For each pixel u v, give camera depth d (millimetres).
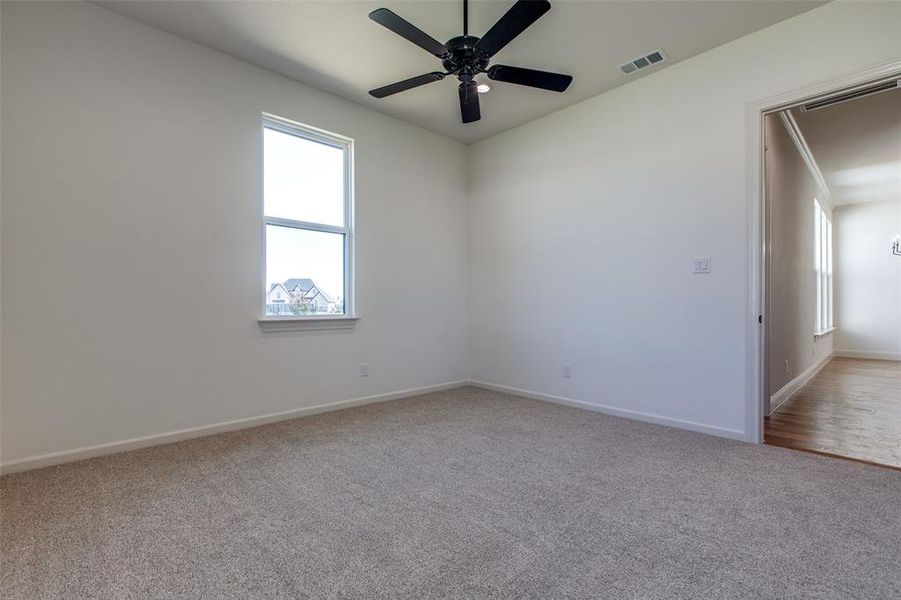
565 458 2600
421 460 2574
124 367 2713
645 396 3418
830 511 1938
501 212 4582
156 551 1639
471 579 1473
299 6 2621
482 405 3959
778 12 2643
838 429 3199
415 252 4426
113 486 2203
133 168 2754
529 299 4305
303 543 1694
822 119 4008
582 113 3846
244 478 2307
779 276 3971
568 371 3959
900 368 6406
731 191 2969
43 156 2459
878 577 1479
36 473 2357
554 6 2570
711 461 2541
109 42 2670
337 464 2508
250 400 3260
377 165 4094
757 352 2871
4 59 2355
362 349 3977
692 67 3145
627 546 1669
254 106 3295
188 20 2764
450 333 4750
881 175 5992
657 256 3348
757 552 1626
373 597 1386
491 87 3568
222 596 1392
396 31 2283
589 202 3803
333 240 3848
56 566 1542
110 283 2666
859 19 2471
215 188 3098
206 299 3051
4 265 2352
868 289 7793
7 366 2359
